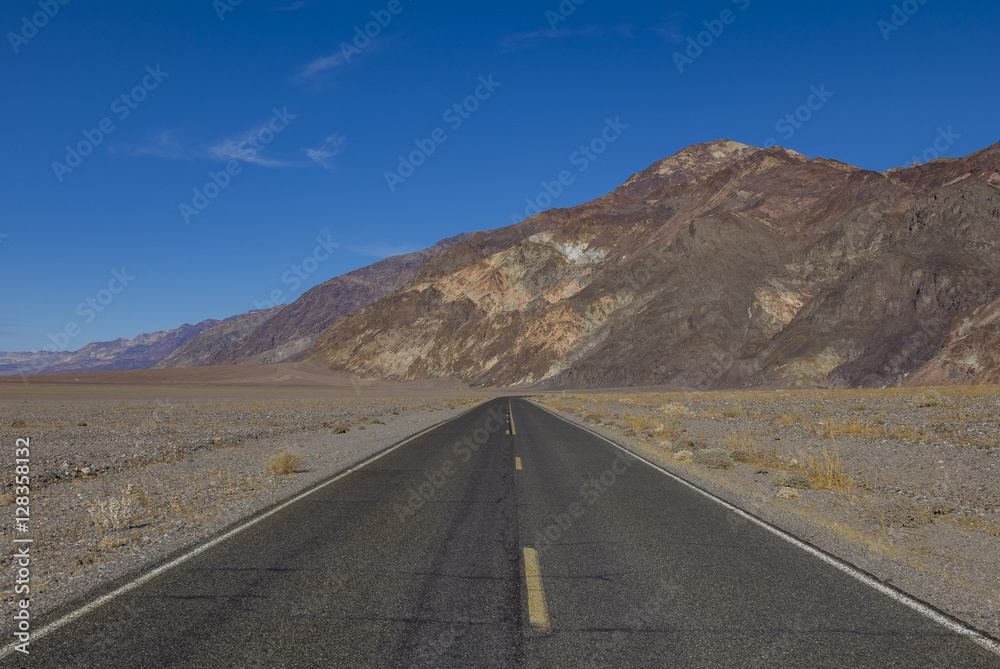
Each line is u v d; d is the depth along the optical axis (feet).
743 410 111.04
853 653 13.85
